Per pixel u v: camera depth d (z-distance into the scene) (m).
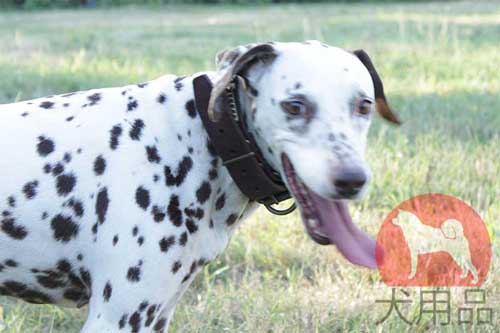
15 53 14.49
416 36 17.31
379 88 4.34
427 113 9.95
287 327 5.47
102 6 28.94
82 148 4.16
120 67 13.10
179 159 4.16
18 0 28.16
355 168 3.73
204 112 4.14
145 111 4.24
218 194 4.23
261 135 4.06
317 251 6.53
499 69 12.88
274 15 24.31
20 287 4.32
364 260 3.87
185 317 5.59
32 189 4.11
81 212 4.11
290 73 3.93
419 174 7.70
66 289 4.34
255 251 6.50
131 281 4.04
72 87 11.33
